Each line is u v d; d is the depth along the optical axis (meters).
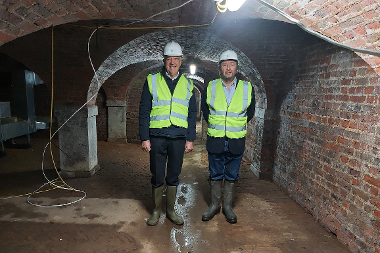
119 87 6.88
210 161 2.57
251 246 2.21
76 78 3.58
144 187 3.65
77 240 2.22
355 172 2.11
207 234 2.37
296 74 3.16
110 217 2.62
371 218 1.94
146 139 2.24
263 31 2.98
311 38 2.82
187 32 3.22
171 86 2.25
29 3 1.58
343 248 2.22
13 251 2.05
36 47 3.33
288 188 3.35
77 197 3.14
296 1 1.59
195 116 2.38
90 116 3.96
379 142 1.86
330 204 2.45
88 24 2.88
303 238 2.36
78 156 3.97
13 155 5.39
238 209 2.91
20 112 6.36
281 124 3.60
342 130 2.27
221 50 3.95
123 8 2.03
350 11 1.52
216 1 1.83
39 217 2.60
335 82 2.37
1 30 1.71
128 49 3.67
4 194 3.24
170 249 2.13
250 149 5.14
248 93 2.36
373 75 1.91
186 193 3.42
